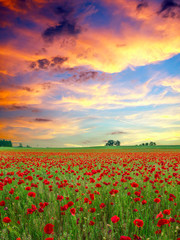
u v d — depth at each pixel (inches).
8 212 176.2
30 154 1206.3
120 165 556.7
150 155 990.4
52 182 310.3
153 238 119.5
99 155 1037.8
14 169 482.3
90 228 135.6
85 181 307.1
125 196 210.7
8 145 6304.1
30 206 189.0
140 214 155.2
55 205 180.5
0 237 122.4
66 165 535.2
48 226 97.0
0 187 208.4
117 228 138.0
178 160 626.2
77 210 175.3
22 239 119.8
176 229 128.4
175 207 173.2
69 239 121.3
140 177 340.2
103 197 215.0
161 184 282.4
